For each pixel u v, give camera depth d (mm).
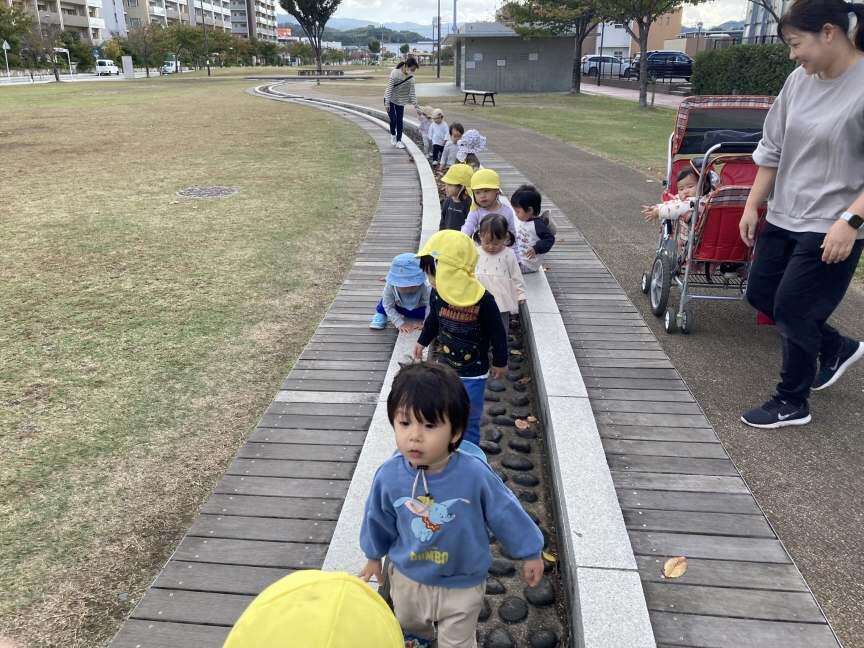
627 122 21516
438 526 2020
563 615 2889
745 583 2705
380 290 6320
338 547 2941
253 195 10773
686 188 5207
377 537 2168
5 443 3939
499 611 2889
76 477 3635
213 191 11117
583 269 6758
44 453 3848
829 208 3383
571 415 3799
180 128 19906
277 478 3539
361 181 11828
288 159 14242
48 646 2613
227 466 3725
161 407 4344
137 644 2559
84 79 59438
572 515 2984
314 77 54938
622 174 12344
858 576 2801
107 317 5805
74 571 2990
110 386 4613
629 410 4047
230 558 2979
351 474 3561
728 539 2953
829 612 2625
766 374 4562
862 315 5547
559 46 35875
